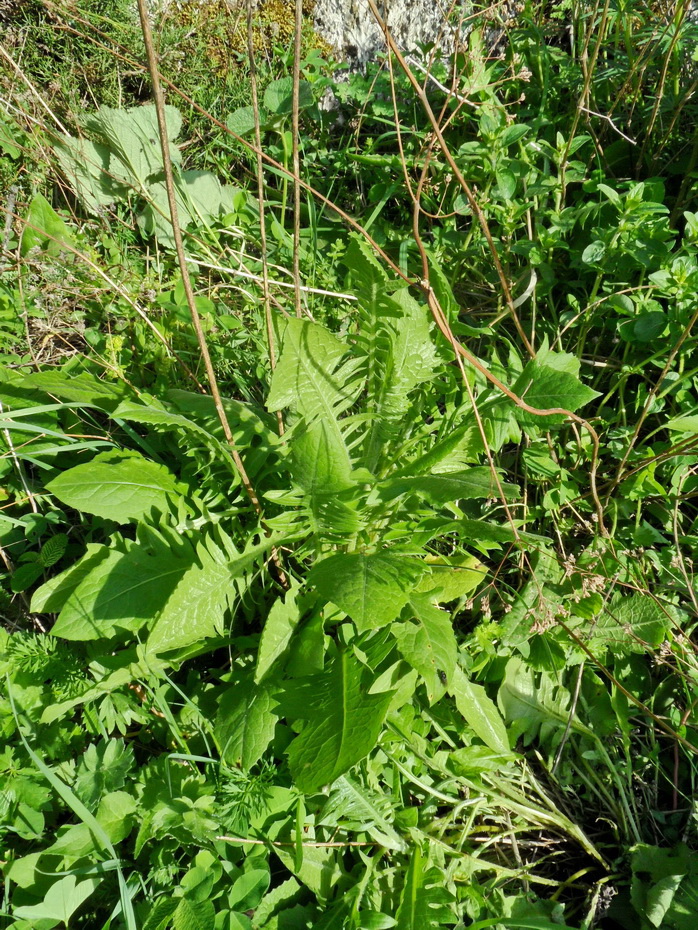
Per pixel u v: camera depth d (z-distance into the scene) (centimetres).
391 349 42
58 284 54
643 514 52
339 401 42
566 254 60
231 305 59
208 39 67
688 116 63
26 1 63
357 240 38
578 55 65
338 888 37
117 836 34
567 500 50
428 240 63
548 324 57
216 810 36
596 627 46
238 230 62
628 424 54
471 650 45
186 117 66
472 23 67
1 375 48
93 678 39
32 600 39
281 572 43
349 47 73
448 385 45
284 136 62
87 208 60
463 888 38
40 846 36
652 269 50
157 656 39
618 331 50
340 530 39
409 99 68
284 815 37
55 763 37
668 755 46
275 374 39
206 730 39
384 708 33
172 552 40
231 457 40
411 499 43
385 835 38
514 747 46
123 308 54
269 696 37
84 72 62
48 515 46
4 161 59
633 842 43
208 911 33
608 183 57
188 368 51
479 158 56
